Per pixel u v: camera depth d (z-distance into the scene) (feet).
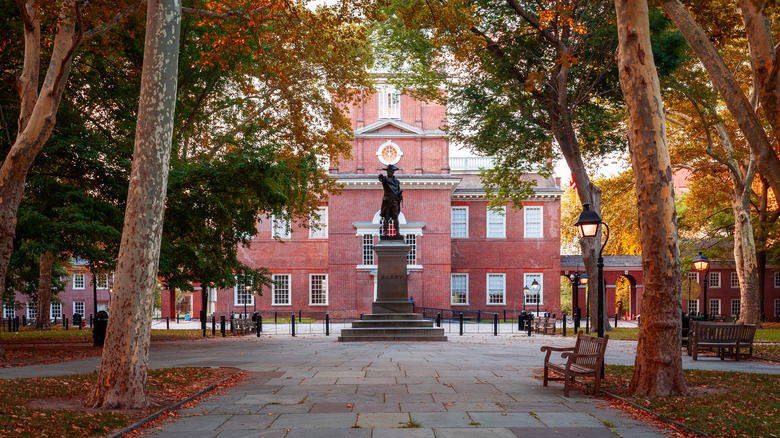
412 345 69.67
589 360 33.83
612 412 27.91
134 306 29.94
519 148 86.38
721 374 40.09
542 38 84.79
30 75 52.03
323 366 45.70
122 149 68.33
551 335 90.68
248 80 82.64
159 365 46.52
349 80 83.82
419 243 149.48
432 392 33.35
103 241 67.97
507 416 26.91
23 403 28.68
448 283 148.97
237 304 159.22
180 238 80.02
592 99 90.79
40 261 118.83
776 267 141.79
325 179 99.71
